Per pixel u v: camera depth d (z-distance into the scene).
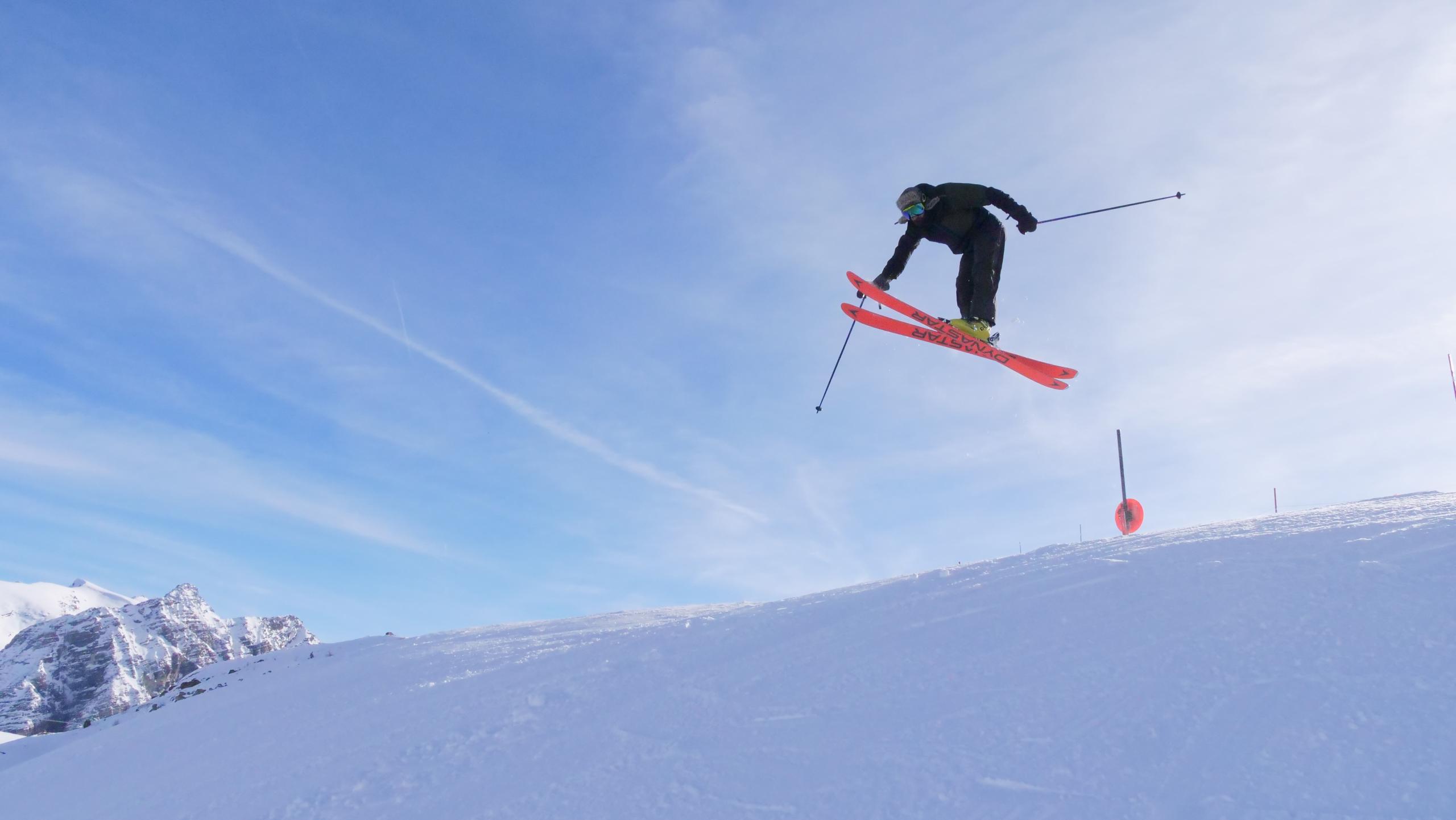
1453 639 3.35
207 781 5.61
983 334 7.61
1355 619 3.69
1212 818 2.68
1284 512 6.49
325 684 8.31
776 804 3.34
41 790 7.16
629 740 4.32
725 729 4.18
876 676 4.35
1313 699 3.18
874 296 8.09
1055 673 3.86
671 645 5.97
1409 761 2.73
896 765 3.40
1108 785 2.96
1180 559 4.97
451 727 5.25
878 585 6.73
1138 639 4.00
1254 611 3.99
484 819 3.82
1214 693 3.37
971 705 3.76
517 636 9.18
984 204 7.49
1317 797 2.66
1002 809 2.95
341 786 4.71
